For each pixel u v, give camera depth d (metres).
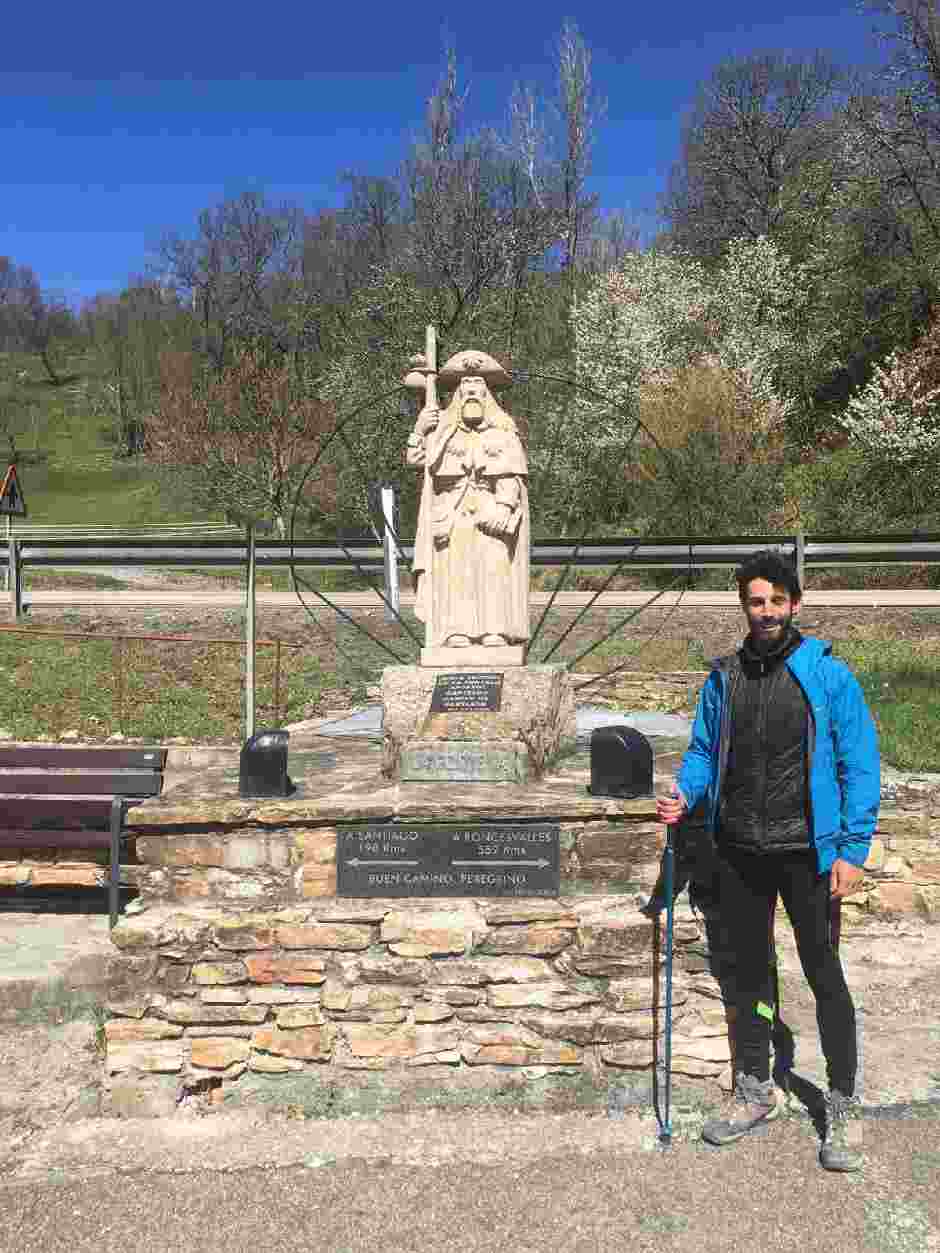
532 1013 4.00
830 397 27.28
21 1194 3.35
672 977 3.98
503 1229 3.09
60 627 10.93
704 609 11.69
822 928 3.46
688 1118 3.76
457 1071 4.00
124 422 71.75
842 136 26.11
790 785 3.48
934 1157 3.42
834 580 15.20
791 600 3.56
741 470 17.52
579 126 30.30
